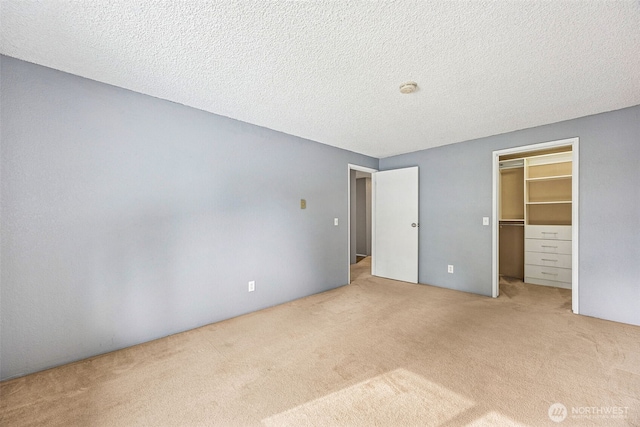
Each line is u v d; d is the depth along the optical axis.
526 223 4.25
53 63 1.84
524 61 1.83
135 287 2.24
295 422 1.40
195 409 1.50
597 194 2.74
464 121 2.96
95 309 2.06
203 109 2.63
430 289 3.89
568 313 2.90
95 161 2.06
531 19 1.43
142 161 2.28
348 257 4.23
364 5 1.33
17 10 1.34
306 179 3.62
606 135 2.70
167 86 2.17
